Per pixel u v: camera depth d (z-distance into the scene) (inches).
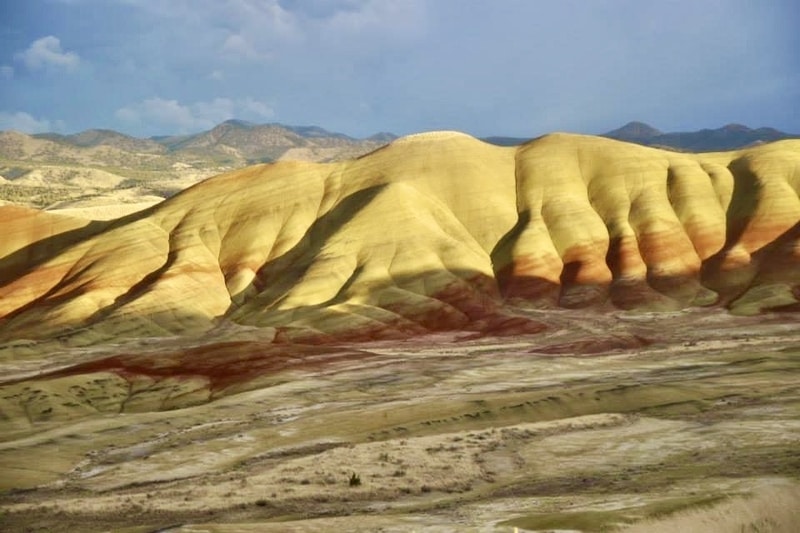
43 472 2006.6
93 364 3846.0
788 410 2145.7
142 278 6136.8
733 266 5620.1
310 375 3545.8
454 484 1604.3
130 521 1405.0
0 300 6097.4
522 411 2375.7
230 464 1963.6
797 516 1242.0
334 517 1264.8
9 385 3321.9
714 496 1230.3
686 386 2613.2
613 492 1381.6
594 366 3440.0
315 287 5679.1
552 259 5989.2
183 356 3954.2
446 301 5482.3
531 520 1117.1
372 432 2236.7
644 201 6348.4
